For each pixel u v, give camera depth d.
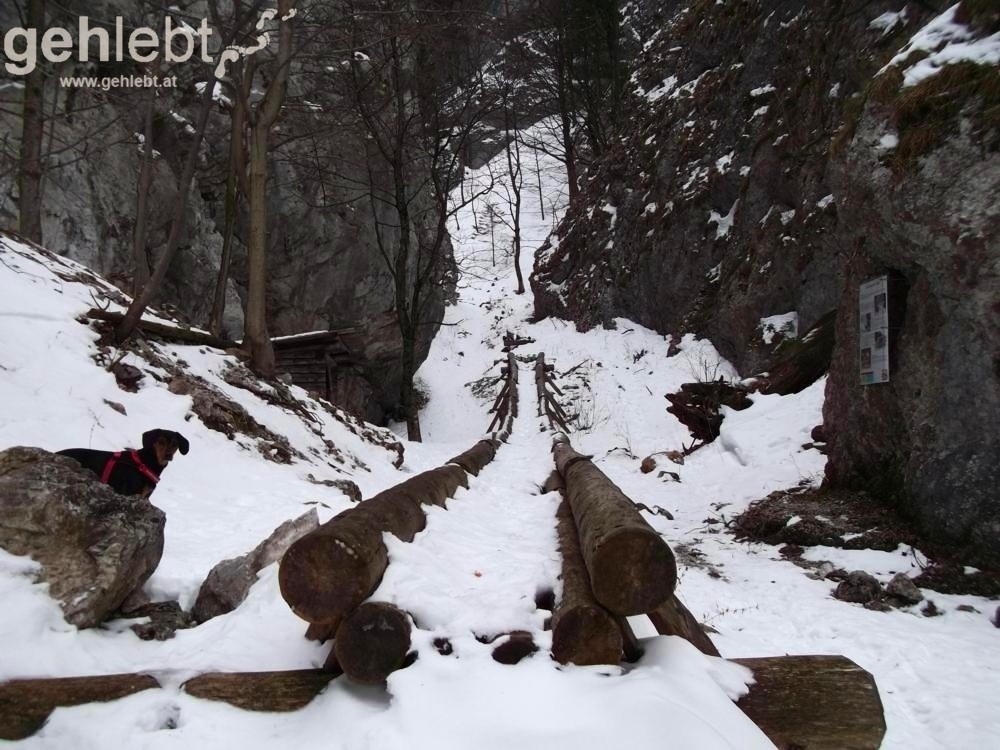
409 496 3.99
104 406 7.13
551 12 30.23
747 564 6.80
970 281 5.64
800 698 2.25
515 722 2.01
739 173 19.11
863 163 6.70
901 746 3.47
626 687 2.10
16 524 3.07
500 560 3.55
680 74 24.28
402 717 2.07
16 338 7.27
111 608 3.20
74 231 12.69
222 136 16.14
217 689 2.39
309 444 10.11
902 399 6.71
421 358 24.55
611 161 27.61
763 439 10.85
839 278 14.05
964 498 5.89
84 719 2.29
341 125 16.56
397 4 15.51
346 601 2.37
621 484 11.66
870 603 5.48
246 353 11.34
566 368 23.27
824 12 15.31
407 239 18.39
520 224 49.31
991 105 5.53
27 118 10.91
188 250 15.77
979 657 4.37
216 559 4.53
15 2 11.34
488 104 19.95
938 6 10.79
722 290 18.86
